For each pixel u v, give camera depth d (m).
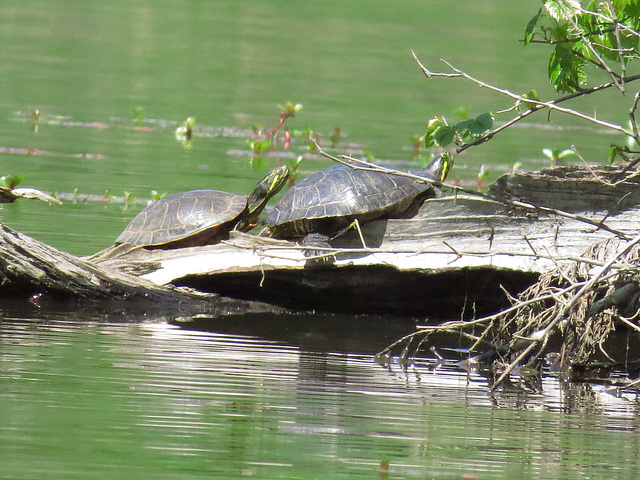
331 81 30.12
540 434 7.20
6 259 10.67
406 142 22.08
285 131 21.45
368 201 11.20
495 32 42.06
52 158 18.69
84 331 9.63
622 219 10.72
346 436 6.86
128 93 26.94
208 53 34.03
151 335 9.65
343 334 10.32
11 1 42.06
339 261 10.94
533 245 10.87
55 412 6.97
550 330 8.52
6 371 7.92
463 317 11.18
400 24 42.56
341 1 48.28
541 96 28.19
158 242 11.70
